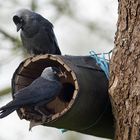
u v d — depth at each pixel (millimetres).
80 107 11180
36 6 19828
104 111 11594
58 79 12312
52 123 11484
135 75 11055
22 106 11742
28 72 12273
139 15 11312
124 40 11391
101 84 11602
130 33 11352
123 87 11164
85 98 11211
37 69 12242
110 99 11398
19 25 14930
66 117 11203
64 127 11695
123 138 11016
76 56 11898
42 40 15102
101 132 12023
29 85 12141
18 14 14945
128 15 11445
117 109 11180
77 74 11250
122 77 11219
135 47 11195
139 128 10773
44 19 15211
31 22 14945
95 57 12148
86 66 11703
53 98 12188
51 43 15219
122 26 11516
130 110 10977
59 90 12219
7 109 11492
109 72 11641
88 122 11555
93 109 11414
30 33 15023
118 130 11141
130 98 11016
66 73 12023
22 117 12062
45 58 11672
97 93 11430
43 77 12250
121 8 11633
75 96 11062
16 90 12336
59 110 12359
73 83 12242
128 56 11258
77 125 11555
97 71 11836
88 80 11391
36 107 12023
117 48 11500
